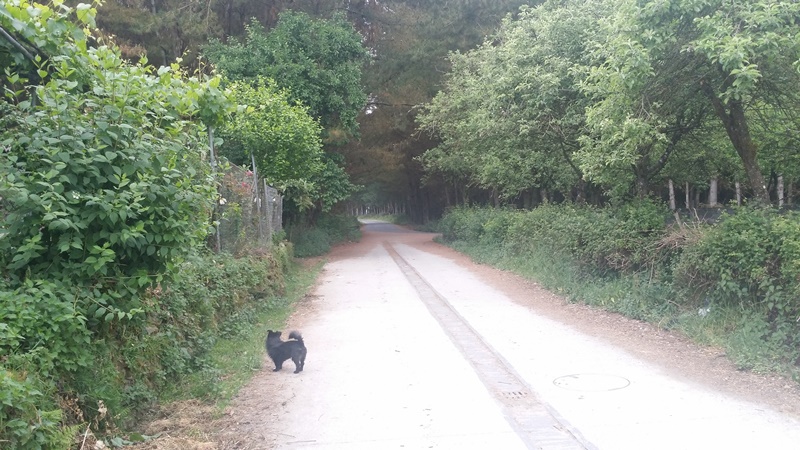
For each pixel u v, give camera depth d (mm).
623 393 6379
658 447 4898
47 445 3857
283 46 22562
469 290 14695
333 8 28750
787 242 7559
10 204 4824
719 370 7215
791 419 5508
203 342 7965
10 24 5227
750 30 8641
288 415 5969
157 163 5508
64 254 5082
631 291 10805
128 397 5500
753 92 10297
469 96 24281
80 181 5027
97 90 5355
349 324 10695
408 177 53031
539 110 16188
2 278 4664
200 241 6570
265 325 10625
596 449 4887
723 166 15297
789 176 13273
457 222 30578
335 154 26984
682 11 8977
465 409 5984
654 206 12016
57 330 4426
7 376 3662
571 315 11047
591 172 12875
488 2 30531
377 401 6320
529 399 6266
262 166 18594
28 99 5730
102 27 21469
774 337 7398
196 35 23203
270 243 16000
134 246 5238
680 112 11773
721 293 8719
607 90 10531
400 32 32188
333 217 38656
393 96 33344
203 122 6969
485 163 23906
